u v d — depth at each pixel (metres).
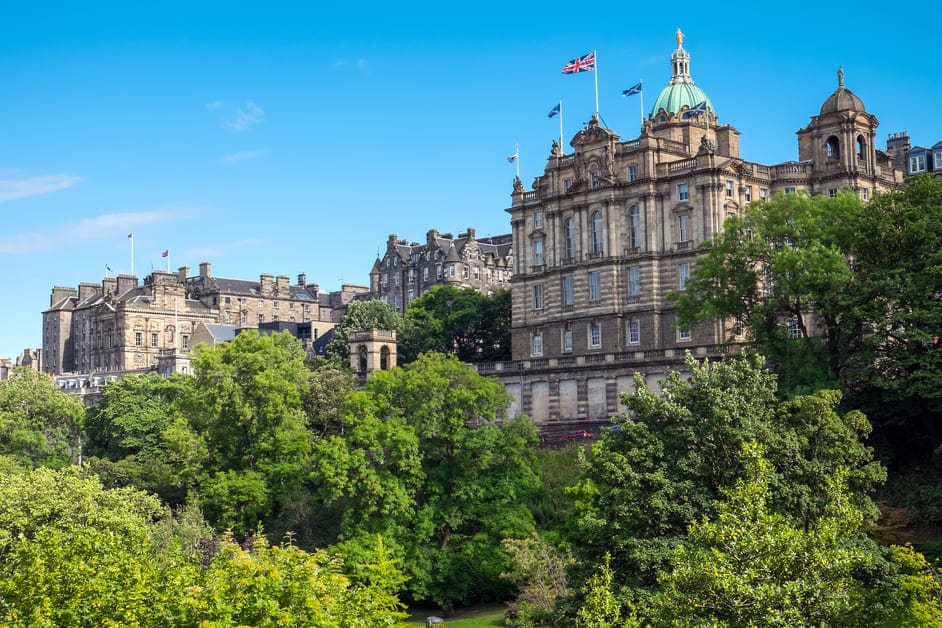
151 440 140.00
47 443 136.75
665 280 134.88
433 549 99.25
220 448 117.19
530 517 100.38
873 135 136.12
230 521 107.81
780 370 99.38
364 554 94.19
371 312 180.88
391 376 107.81
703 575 48.47
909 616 57.56
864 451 73.56
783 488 68.56
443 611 98.06
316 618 50.34
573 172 144.25
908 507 87.50
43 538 59.09
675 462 70.25
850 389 99.25
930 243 95.06
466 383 108.38
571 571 71.38
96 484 95.62
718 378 74.19
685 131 143.75
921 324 94.38
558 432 133.25
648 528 68.25
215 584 51.69
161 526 97.38
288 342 155.50
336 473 99.44
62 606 53.03
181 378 148.88
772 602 46.94
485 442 101.75
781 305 103.12
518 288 149.38
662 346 134.38
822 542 49.66
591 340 139.88
